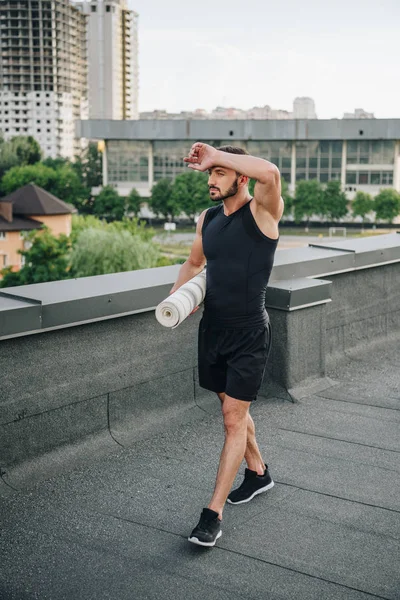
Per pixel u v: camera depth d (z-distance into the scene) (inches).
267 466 142.5
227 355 123.8
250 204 116.9
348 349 238.7
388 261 247.4
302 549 120.0
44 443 151.3
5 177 7327.8
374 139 5595.5
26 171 7332.7
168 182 6008.9
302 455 159.8
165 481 147.1
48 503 137.1
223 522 129.3
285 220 5866.1
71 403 156.3
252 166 110.7
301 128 5649.6
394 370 228.2
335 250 234.8
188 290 121.0
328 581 110.7
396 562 116.3
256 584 109.8
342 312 233.9
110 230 3474.4
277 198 114.7
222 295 121.0
